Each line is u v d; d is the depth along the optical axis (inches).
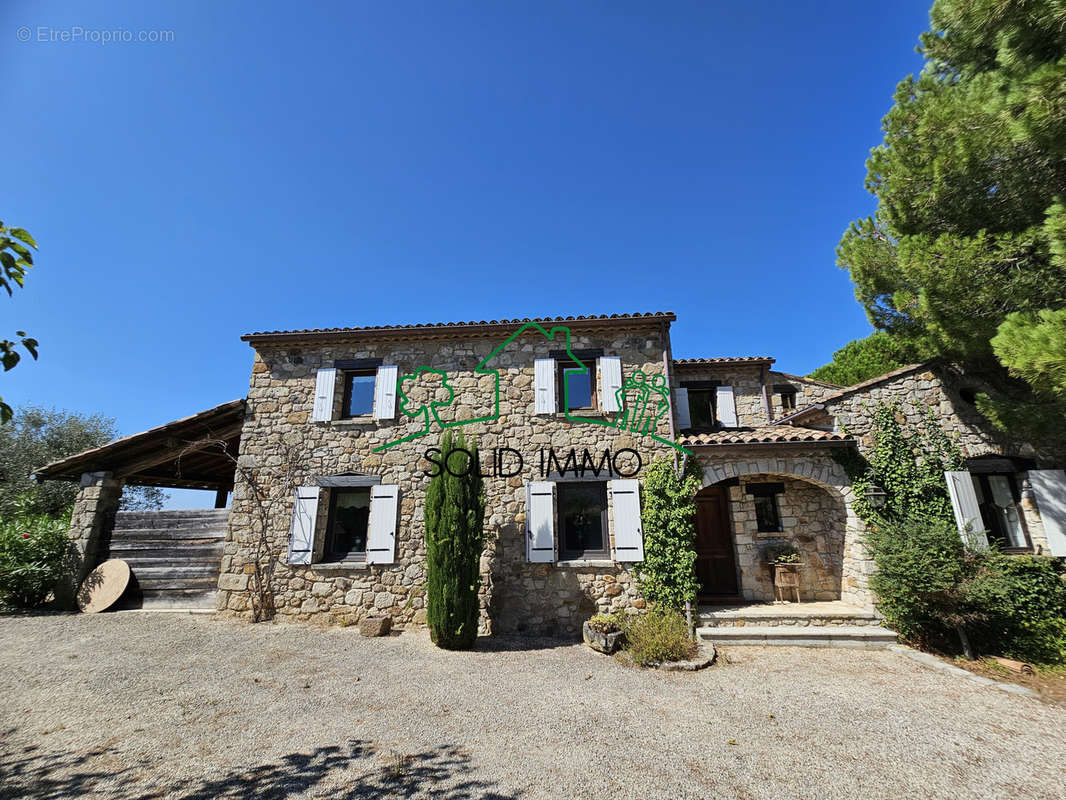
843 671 240.1
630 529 312.2
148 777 140.1
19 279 92.4
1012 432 281.1
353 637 290.0
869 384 327.6
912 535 276.2
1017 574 282.5
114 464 377.7
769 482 353.7
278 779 141.1
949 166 262.4
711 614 297.0
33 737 161.3
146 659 240.5
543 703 199.9
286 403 354.6
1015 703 203.3
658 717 187.8
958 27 250.1
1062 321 192.9
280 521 333.7
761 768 152.6
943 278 263.4
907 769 152.9
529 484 322.0
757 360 430.3
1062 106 180.9
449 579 271.4
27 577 332.5
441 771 147.8
